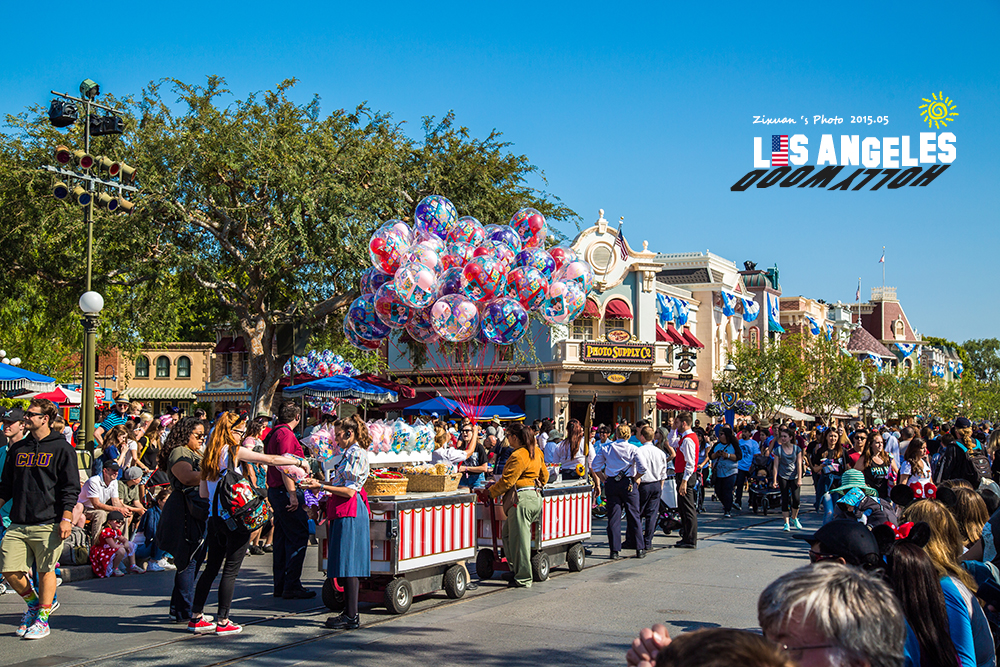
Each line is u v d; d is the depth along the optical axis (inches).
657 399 1520.7
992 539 208.5
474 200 839.7
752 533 608.7
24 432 334.6
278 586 368.2
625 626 313.7
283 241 767.7
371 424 405.7
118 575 428.1
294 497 359.9
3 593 372.8
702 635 69.0
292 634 301.1
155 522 443.5
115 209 574.2
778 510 785.6
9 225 800.3
